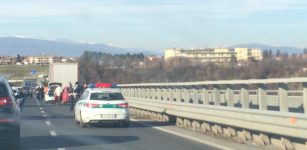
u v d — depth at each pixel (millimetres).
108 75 108938
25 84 93125
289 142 14688
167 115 28703
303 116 12812
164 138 19703
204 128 22438
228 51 127625
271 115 14773
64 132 22422
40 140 19078
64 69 62938
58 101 54875
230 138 19266
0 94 14703
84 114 24703
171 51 131500
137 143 18000
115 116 24656
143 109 34500
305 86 13242
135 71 104750
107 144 17734
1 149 14781
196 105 22641
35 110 42094
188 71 81125
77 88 40812
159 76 90375
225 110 18938
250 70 63375
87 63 110125
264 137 16500
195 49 127562
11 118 14656
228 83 18500
